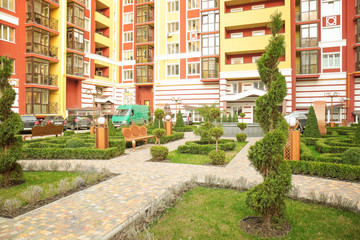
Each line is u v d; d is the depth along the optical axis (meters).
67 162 8.00
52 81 24.25
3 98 5.88
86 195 5.10
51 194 5.10
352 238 3.36
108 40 33.47
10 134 5.88
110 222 3.88
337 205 4.35
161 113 14.51
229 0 25.95
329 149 9.01
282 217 3.76
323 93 24.81
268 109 3.97
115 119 23.00
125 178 6.35
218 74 28.30
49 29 23.45
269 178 3.68
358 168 6.01
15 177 5.90
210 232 3.54
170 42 30.73
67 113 25.69
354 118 23.56
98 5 33.06
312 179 6.21
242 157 9.06
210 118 11.05
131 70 34.56
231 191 5.25
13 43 20.86
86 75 29.62
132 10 34.66
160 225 3.75
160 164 8.00
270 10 24.45
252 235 3.45
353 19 23.34
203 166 7.67
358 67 22.84
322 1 24.66
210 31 28.05
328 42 24.39
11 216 4.11
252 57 26.77
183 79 30.05
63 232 3.57
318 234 3.46
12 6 20.86
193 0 29.67
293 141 7.46
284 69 23.69
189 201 4.70
